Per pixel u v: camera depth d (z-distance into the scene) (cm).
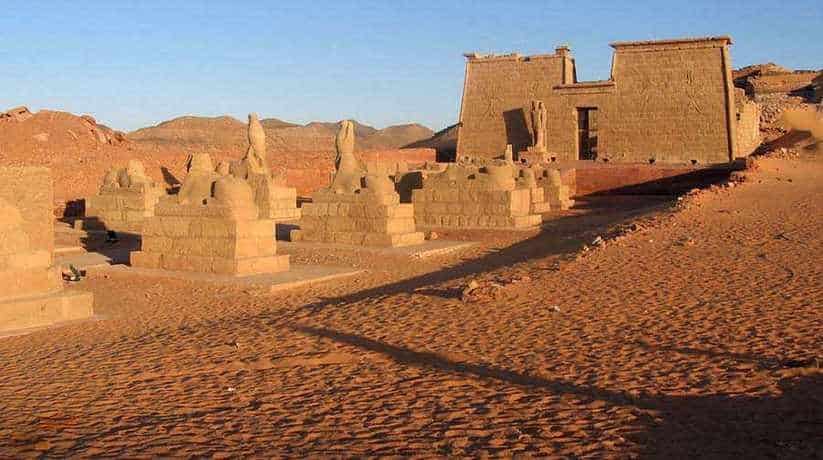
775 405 593
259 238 1623
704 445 519
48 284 1185
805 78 6462
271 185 2736
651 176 3766
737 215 1972
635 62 4384
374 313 1065
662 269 1261
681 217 1945
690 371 702
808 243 1470
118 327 1127
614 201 3475
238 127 7744
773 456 491
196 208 1620
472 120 4897
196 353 895
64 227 2541
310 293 1389
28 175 1223
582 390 664
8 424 626
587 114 4991
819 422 551
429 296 1159
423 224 2527
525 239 2164
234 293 1395
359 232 2061
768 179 3009
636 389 659
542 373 724
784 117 5606
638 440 536
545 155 4462
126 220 2489
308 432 584
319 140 6669
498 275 1336
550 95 4644
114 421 630
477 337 891
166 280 1522
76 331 1096
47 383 775
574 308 1009
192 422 621
